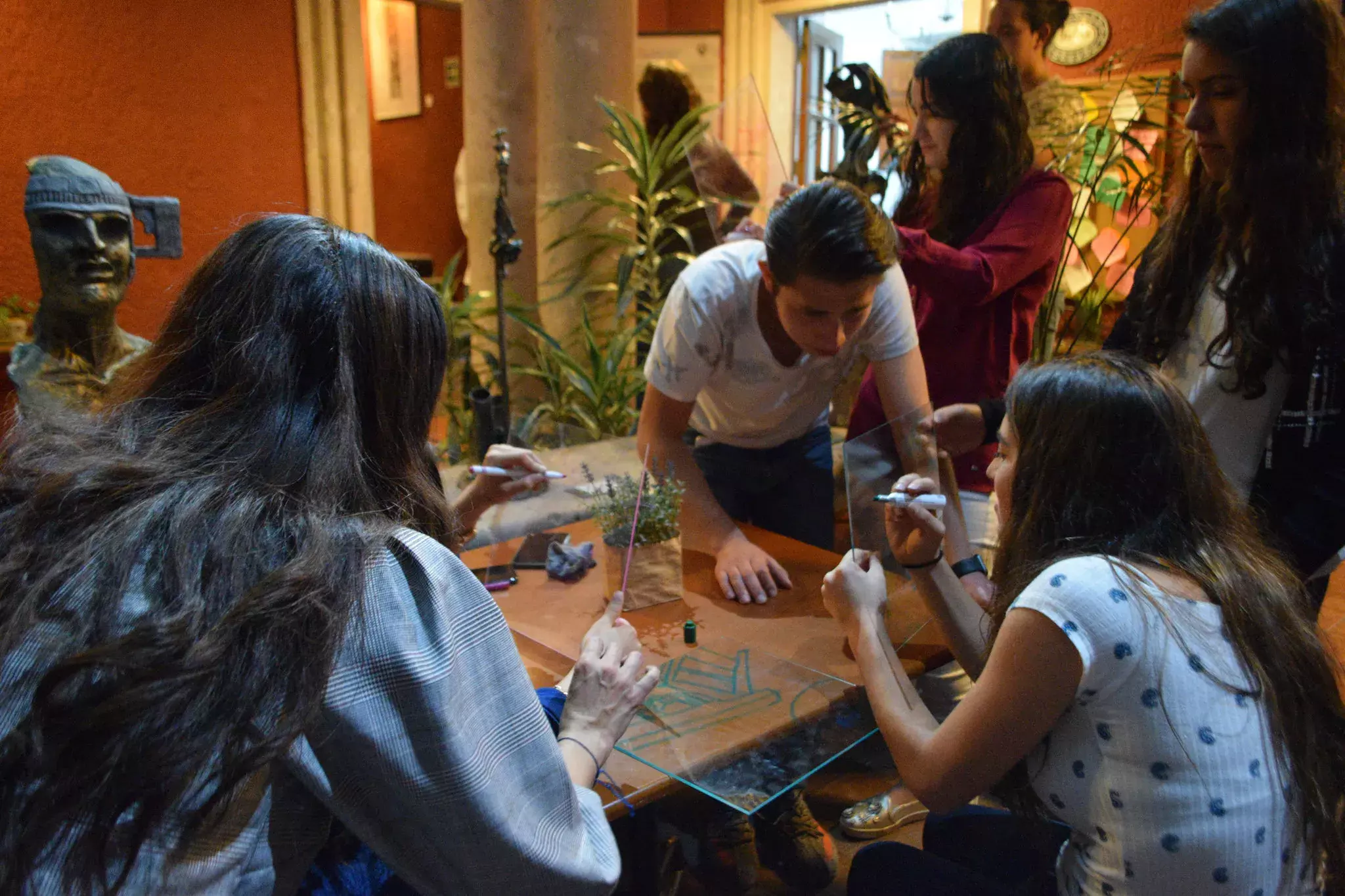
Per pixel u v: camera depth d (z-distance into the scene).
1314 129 1.35
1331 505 1.42
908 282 2.06
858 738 1.30
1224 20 1.38
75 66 3.27
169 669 0.63
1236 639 1.04
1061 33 3.88
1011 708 1.06
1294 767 1.04
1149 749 1.01
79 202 1.62
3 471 0.79
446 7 4.88
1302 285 1.38
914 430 1.64
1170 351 1.63
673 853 1.83
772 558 1.85
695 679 1.43
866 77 2.60
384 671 0.73
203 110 3.59
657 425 2.04
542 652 1.51
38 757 0.62
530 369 3.59
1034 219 2.05
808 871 1.89
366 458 0.83
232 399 0.77
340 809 0.75
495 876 0.79
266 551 0.72
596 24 3.56
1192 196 1.58
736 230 2.17
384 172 7.09
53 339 1.68
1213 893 1.02
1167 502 1.10
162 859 0.65
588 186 3.70
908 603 1.55
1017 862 1.36
